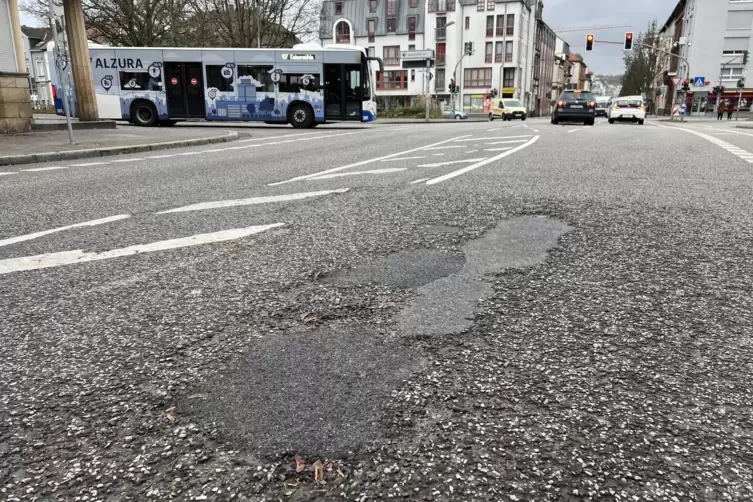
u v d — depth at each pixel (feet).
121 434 5.35
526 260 10.99
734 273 10.18
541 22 282.56
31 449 5.16
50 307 8.67
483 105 234.58
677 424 5.49
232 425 5.46
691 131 62.28
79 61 61.67
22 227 14.53
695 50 192.03
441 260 10.96
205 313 8.32
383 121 134.72
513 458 4.97
